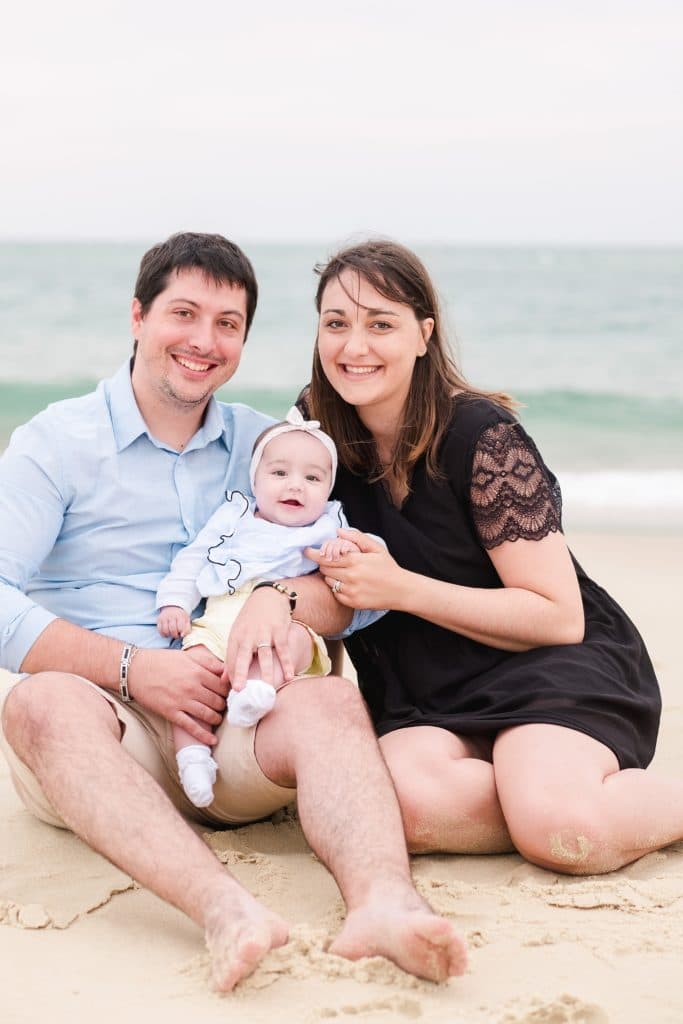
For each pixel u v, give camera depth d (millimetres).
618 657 3646
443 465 3660
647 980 2557
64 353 21062
